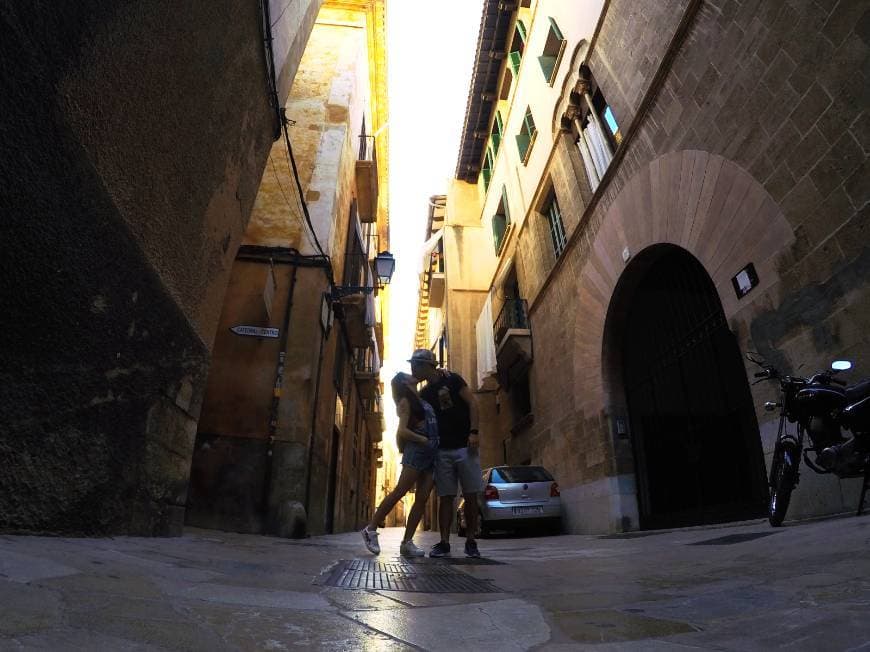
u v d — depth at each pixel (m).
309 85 10.52
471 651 1.28
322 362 8.67
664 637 1.40
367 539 4.05
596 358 8.81
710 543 3.88
